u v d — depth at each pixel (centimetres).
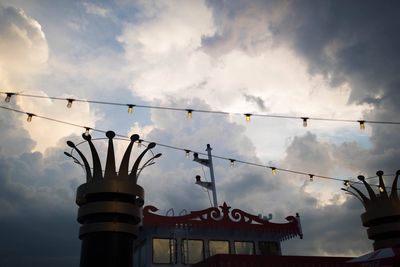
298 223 1917
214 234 1828
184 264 1723
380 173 1469
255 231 1841
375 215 1398
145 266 1723
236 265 1315
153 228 1747
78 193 817
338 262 1475
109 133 870
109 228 747
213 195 2200
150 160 909
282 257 1401
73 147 898
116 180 802
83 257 746
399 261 1012
